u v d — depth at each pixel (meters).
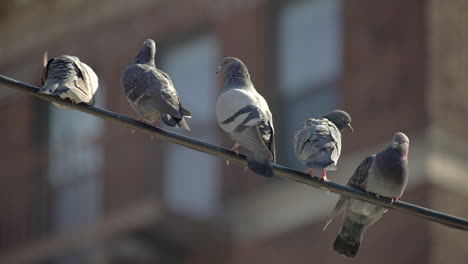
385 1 18.19
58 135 22.42
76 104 9.97
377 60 18.09
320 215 18.02
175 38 21.22
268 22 19.73
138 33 21.77
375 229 17.42
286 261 18.31
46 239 19.98
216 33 20.52
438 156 17.17
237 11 20.22
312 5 19.28
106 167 21.16
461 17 17.89
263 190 18.95
